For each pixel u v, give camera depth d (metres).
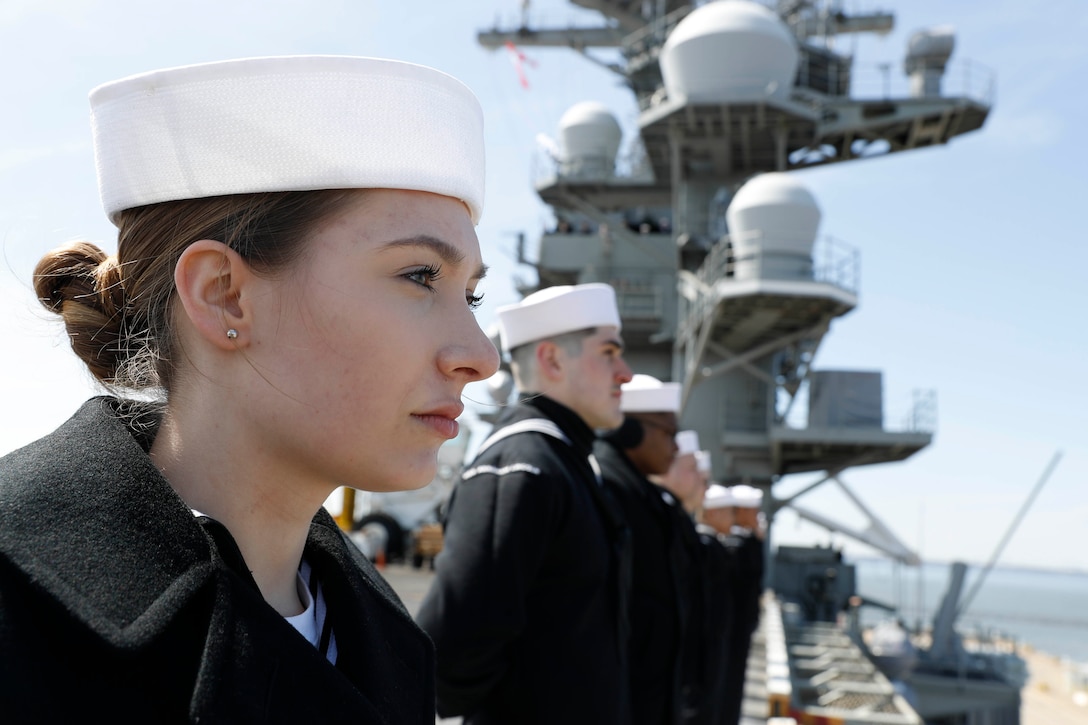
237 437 1.06
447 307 1.09
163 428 1.09
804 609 23.77
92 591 0.84
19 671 0.77
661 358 22.92
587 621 2.93
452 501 2.97
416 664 1.30
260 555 1.09
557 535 2.92
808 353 20.16
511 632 2.74
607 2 24.12
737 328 19.91
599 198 23.62
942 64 22.28
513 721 2.84
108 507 0.90
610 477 4.08
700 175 21.73
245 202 1.02
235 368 1.05
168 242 1.05
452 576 2.75
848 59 23.33
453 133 1.08
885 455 20.81
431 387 1.06
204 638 0.90
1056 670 53.66
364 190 1.04
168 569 0.90
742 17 19.17
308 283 1.03
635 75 23.70
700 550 5.52
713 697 6.33
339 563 1.20
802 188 17.81
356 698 0.97
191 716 0.84
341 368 1.03
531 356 3.66
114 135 1.04
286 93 1.00
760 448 20.94
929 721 20.77
